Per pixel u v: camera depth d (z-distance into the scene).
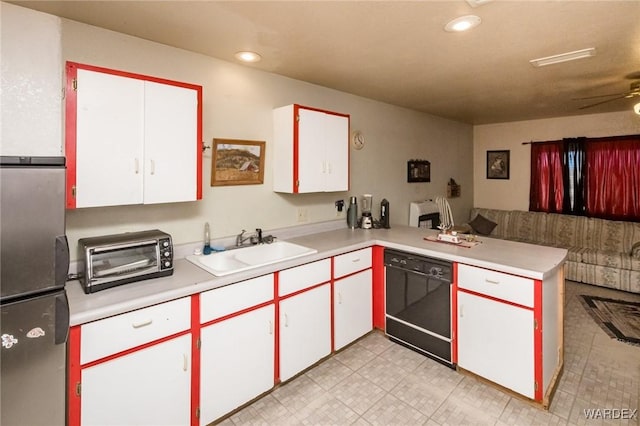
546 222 4.95
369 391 2.20
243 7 1.68
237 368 1.97
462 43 2.15
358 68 2.65
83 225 1.93
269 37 2.05
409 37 2.05
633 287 3.88
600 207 4.64
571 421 1.89
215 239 2.50
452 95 3.56
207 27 1.91
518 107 4.20
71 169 1.64
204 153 2.40
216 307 1.85
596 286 4.15
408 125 4.31
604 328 3.02
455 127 5.29
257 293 2.04
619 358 2.53
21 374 1.30
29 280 1.28
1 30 1.46
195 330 1.77
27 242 1.27
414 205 4.35
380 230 3.38
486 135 5.68
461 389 2.20
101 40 1.92
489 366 2.19
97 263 1.66
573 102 3.91
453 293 2.37
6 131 1.46
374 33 1.99
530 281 1.96
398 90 3.34
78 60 1.85
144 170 1.88
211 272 1.94
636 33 2.02
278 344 2.18
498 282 2.10
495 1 1.63
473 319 2.25
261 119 2.72
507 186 5.50
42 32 1.55
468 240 2.77
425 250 2.53
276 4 1.65
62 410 1.40
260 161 2.73
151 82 1.88
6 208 1.23
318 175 2.81
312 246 2.64
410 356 2.61
